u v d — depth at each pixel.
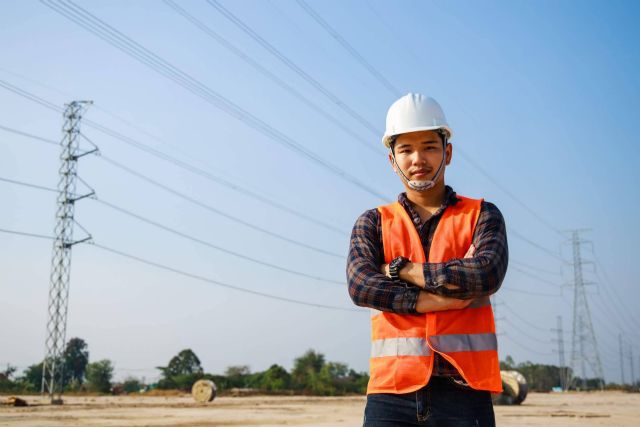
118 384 71.00
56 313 40.12
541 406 29.69
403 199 3.39
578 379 104.56
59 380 38.88
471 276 2.91
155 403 36.91
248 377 76.31
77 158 43.22
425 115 3.30
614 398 51.84
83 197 42.53
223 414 22.94
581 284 96.06
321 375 70.62
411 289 2.98
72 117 44.09
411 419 2.95
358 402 39.28
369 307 3.08
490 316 3.08
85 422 17.94
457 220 3.23
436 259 3.17
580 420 17.95
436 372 2.94
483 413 2.94
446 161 3.38
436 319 2.98
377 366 3.07
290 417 20.58
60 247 41.09
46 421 18.38
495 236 3.13
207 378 73.31
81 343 125.19
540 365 114.31
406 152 3.33
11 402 31.61
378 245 3.32
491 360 2.98
